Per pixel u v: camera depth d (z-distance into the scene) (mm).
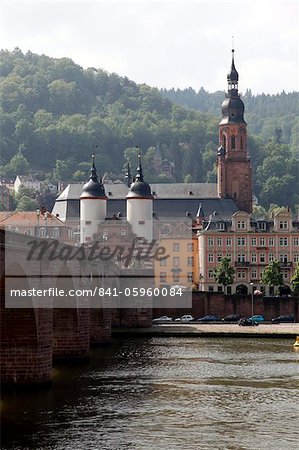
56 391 178250
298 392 183375
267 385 192750
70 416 155125
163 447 135125
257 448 134875
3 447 134000
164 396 177125
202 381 198125
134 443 137250
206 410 163000
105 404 166625
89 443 136875
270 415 158875
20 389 173375
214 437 141625
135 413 158875
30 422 149875
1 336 171125
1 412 157375
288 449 134500
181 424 150750
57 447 134375
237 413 160500
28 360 172375
